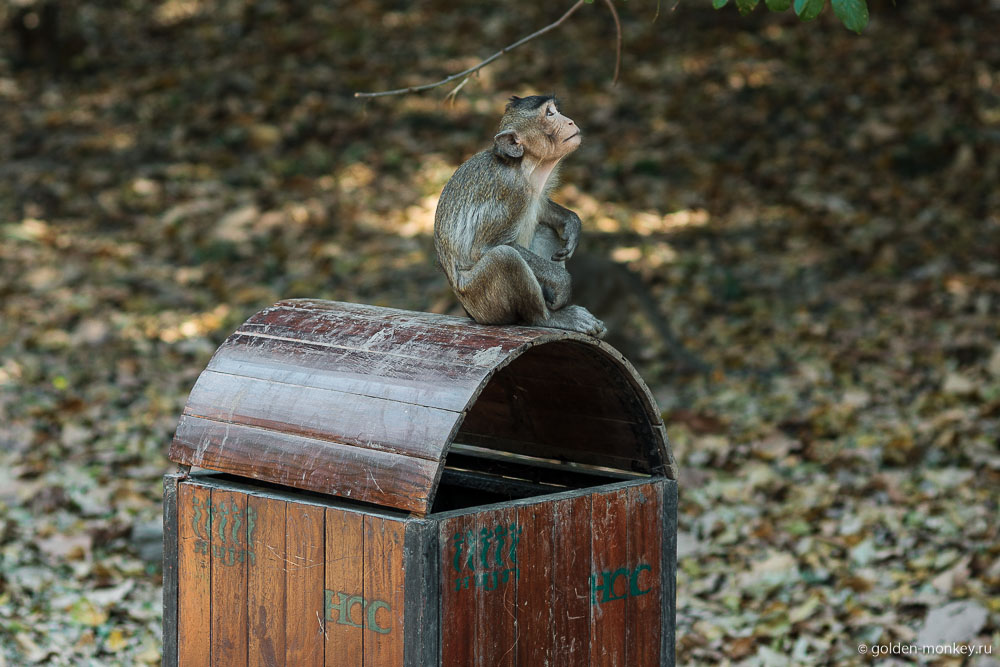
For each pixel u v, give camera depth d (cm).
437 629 459
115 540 885
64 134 2009
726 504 978
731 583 846
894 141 1923
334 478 482
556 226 543
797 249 1645
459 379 475
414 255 1612
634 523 531
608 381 538
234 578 514
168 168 1884
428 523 454
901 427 1108
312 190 1820
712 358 1355
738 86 2122
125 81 2220
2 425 1104
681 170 1880
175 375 1270
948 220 1695
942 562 838
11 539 883
